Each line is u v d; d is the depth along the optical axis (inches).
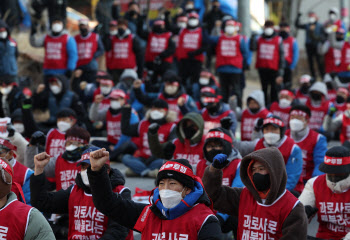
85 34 699.4
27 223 203.0
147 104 599.2
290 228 215.3
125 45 705.0
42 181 238.1
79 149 318.0
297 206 219.3
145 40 726.5
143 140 484.1
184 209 197.9
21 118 430.3
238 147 364.5
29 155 323.0
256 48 723.4
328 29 923.4
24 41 802.2
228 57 681.0
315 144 391.2
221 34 690.2
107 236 240.8
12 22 834.8
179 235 197.6
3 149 285.7
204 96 532.1
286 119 563.2
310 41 930.7
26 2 906.1
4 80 551.8
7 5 829.8
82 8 1102.4
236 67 682.8
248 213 226.5
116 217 208.8
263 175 218.7
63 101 535.5
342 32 872.9
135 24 786.2
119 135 535.2
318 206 277.1
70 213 251.0
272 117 349.4
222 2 836.6
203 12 919.0
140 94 593.6
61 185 321.1
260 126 410.0
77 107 541.0
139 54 714.8
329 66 891.4
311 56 940.6
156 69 711.1
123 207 208.8
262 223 221.9
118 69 711.7
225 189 232.2
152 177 476.7
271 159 217.3
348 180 264.7
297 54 802.2
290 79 810.2
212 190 228.1
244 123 513.7
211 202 207.3
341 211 270.1
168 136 459.8
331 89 756.0
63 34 663.1
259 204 223.3
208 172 226.8
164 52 705.0
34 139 313.3
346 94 674.2
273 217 219.6
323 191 275.0
